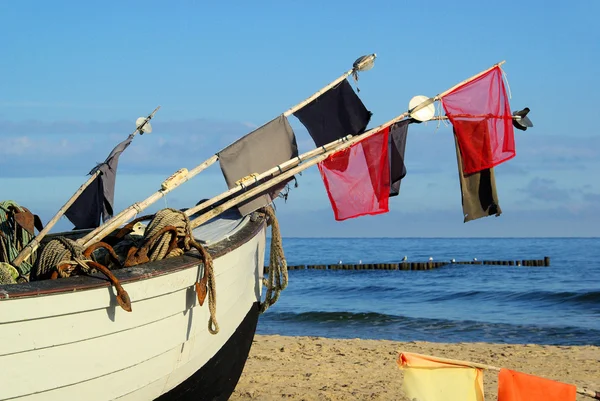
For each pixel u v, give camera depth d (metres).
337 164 8.25
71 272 5.60
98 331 5.34
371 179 8.31
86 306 5.16
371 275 43.78
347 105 8.46
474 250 86.62
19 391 4.92
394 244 122.56
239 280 7.38
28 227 7.27
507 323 20.03
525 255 69.75
